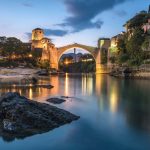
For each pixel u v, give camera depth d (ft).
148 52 450.30
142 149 65.67
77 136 74.74
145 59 443.32
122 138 73.82
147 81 324.19
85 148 65.98
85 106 128.47
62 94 184.96
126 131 80.69
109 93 193.88
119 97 167.73
